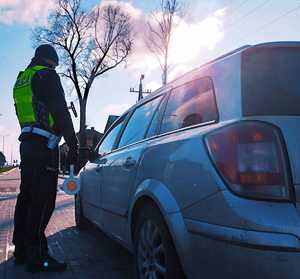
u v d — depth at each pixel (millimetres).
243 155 2654
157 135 3982
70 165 4816
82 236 6688
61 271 4828
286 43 3076
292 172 2615
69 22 41844
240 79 2953
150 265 3557
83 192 6594
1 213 9195
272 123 2723
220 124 2922
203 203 2818
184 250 2992
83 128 42000
